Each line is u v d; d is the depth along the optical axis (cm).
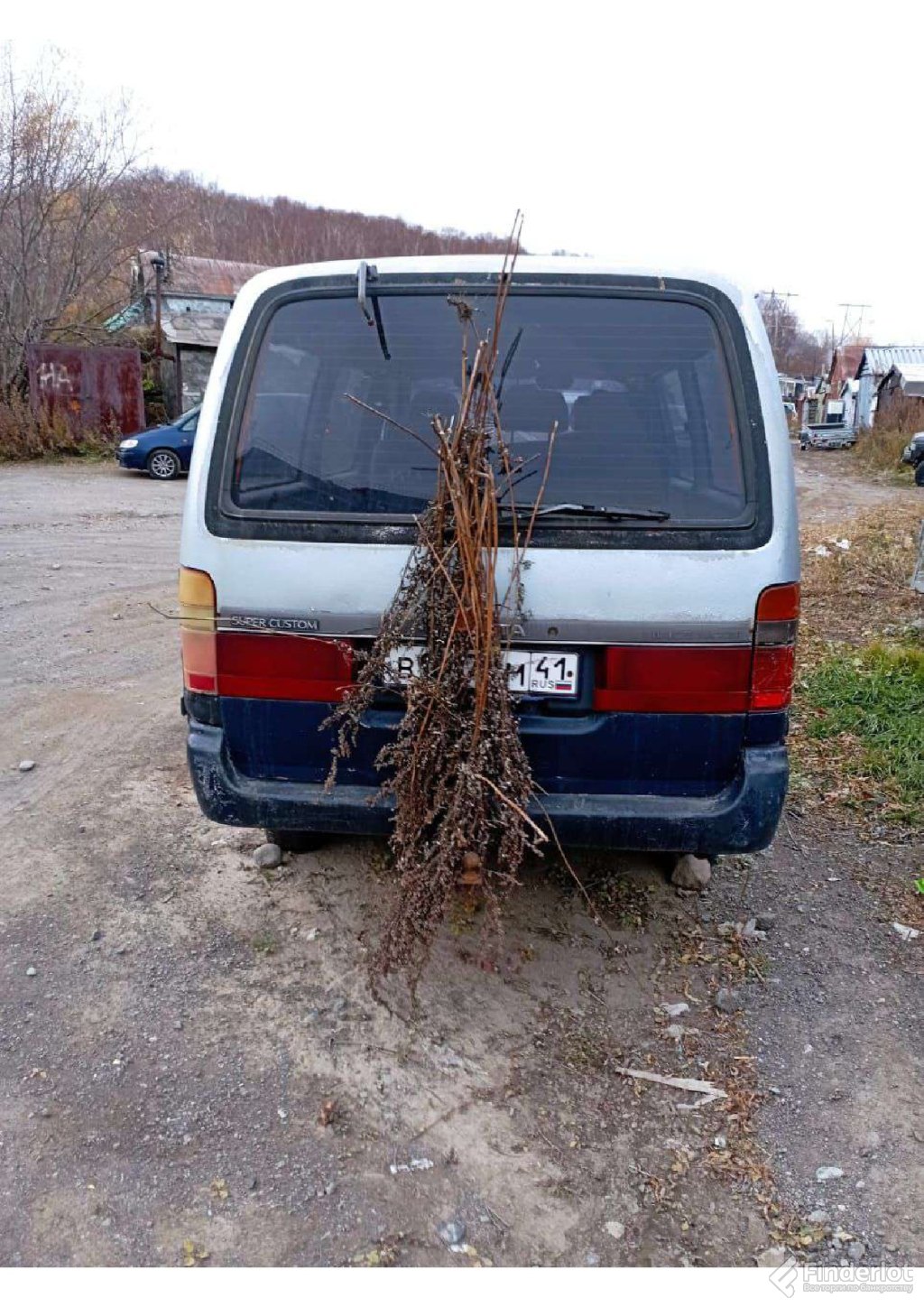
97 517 1138
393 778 237
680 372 236
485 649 221
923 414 2900
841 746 432
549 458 231
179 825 358
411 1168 213
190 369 2191
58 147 2028
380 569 234
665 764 244
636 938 296
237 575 239
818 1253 196
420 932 238
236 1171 212
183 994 267
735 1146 221
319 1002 264
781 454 235
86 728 453
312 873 325
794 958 289
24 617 652
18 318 1992
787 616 233
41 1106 228
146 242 2348
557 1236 199
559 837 248
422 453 238
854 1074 243
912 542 991
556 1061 245
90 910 305
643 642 233
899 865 343
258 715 249
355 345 242
